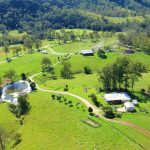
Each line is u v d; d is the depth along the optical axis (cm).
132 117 15775
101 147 12838
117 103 17825
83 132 14188
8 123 16400
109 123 15050
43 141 14125
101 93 19612
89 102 17738
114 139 13400
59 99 18288
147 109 16812
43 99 18312
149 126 14750
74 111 16450
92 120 15275
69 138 13912
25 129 15638
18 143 14600
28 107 17412
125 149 12625
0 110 17925
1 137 14675
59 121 15562
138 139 13588
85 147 12988
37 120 16088
